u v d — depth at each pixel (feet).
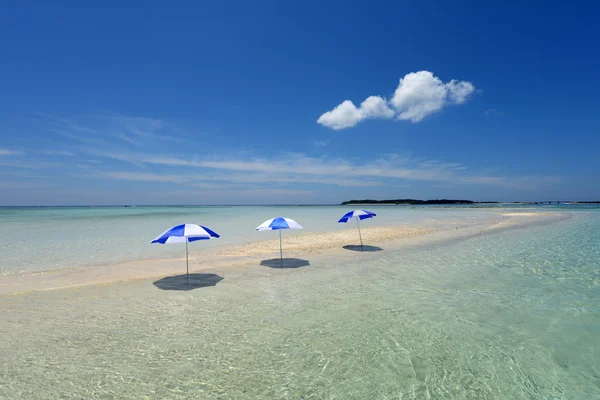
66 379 14.62
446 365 16.12
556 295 27.17
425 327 20.68
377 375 15.21
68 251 49.98
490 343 18.49
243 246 55.16
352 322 21.48
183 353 17.19
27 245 55.88
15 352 17.11
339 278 33.09
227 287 29.86
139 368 15.65
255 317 22.36
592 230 74.95
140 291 28.45
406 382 14.64
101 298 26.48
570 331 20.07
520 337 19.24
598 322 21.48
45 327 20.44
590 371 15.60
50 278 32.99
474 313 23.12
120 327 20.54
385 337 19.22
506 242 56.80
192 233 28.22
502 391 13.99
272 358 16.72
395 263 40.22
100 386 14.12
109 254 47.57
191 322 21.44
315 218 139.95
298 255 45.88
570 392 13.92
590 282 31.14
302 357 16.83
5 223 104.53
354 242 58.70
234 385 14.32
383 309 23.94
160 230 81.66
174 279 32.71
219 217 144.66
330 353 17.29
